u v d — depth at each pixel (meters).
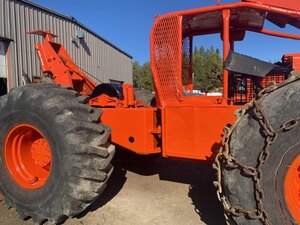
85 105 3.26
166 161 5.56
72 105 3.19
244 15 3.39
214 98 3.56
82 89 5.61
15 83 12.02
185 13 3.30
